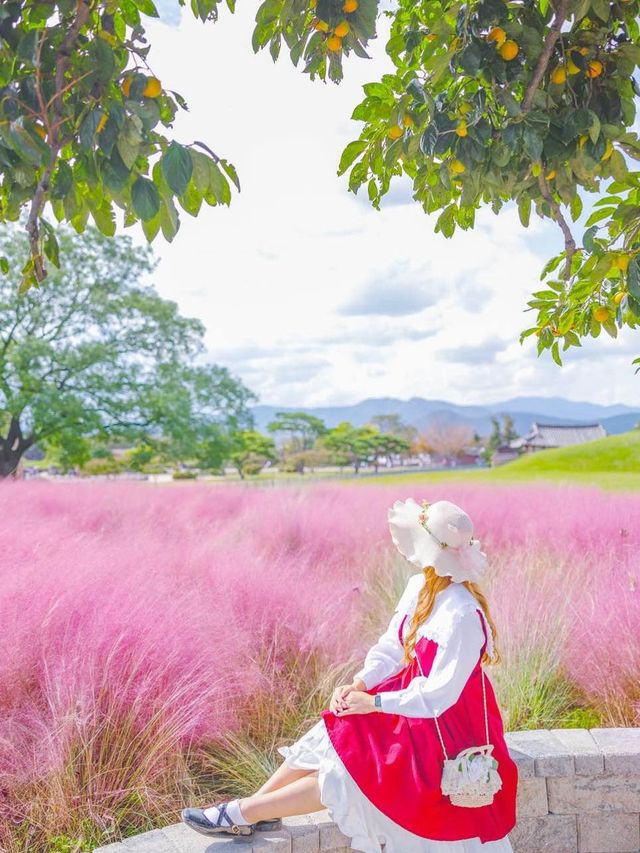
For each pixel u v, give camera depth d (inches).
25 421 1000.9
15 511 318.3
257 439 3550.7
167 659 137.8
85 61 86.2
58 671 131.6
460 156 108.5
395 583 240.2
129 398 1020.5
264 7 103.1
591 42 110.5
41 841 114.8
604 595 186.7
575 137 110.9
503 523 340.8
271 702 152.3
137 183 83.7
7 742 121.3
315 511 348.5
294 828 105.3
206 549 241.6
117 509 384.5
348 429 4746.6
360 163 142.3
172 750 130.4
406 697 93.0
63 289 988.6
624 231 121.0
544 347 161.5
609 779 117.6
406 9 128.9
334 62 108.7
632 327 153.3
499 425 5177.2
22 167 89.4
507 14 105.4
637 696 156.6
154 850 101.3
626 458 1498.5
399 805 91.7
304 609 181.3
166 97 93.9
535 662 165.8
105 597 153.6
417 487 469.4
